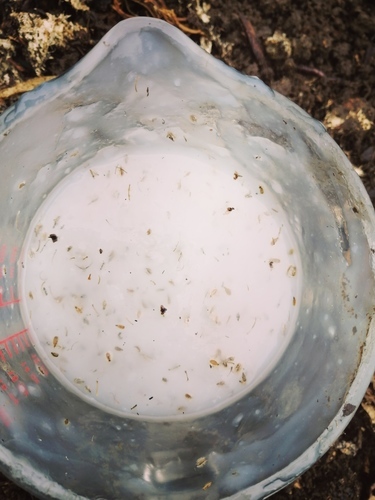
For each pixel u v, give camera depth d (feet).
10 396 0.45
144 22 0.44
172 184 0.52
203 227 0.51
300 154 0.48
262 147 0.49
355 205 0.49
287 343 0.49
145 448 0.48
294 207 0.50
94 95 0.46
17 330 0.49
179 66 0.45
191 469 0.46
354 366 0.47
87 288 0.51
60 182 0.52
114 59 0.44
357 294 0.48
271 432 0.46
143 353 0.50
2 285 0.49
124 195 0.52
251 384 0.49
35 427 0.46
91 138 0.50
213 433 0.48
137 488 0.46
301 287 0.50
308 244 0.49
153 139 0.52
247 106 0.47
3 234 0.48
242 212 0.51
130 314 0.51
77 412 0.49
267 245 0.51
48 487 0.44
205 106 0.48
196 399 0.50
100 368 0.50
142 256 0.51
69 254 0.51
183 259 0.51
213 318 0.50
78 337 0.51
